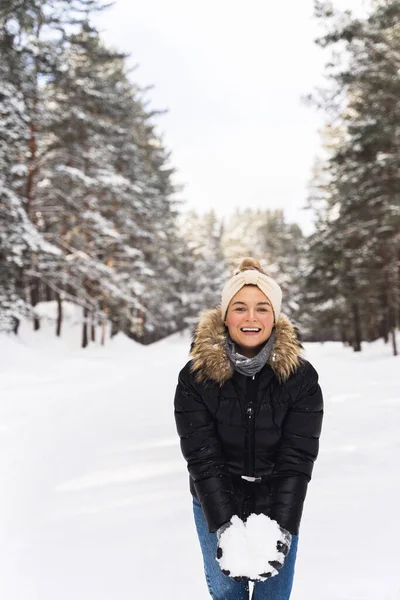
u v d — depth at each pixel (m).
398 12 17.97
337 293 30.92
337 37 18.67
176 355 26.31
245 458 2.01
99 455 5.57
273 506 1.91
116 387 11.69
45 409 8.51
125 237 34.69
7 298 20.61
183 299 65.19
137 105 41.53
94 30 23.30
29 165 24.00
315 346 42.06
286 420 2.00
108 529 3.55
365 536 3.29
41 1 20.89
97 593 2.70
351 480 4.49
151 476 4.81
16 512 3.91
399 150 19.70
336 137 31.02
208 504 1.89
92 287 30.89
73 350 27.66
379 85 19.45
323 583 2.69
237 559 1.71
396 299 28.47
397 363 17.75
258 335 2.01
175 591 2.68
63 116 25.42
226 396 1.99
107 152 29.48
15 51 18.81
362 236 24.84
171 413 8.18
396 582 2.67
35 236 19.44
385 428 6.66
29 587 2.78
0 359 15.93
